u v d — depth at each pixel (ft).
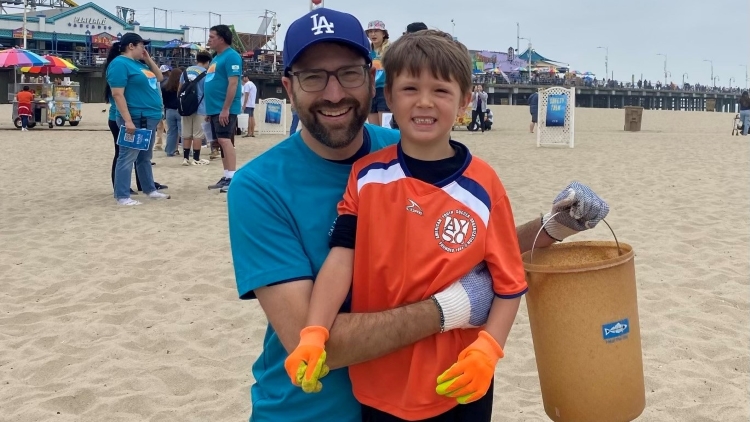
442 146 5.92
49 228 24.07
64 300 16.62
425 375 5.73
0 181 35.68
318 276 5.84
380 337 5.52
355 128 6.26
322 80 6.11
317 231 6.15
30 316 15.53
